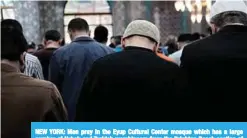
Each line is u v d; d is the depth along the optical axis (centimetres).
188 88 183
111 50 345
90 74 187
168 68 182
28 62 313
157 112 180
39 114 168
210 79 189
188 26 1582
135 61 183
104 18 1644
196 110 191
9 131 166
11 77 171
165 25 1593
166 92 179
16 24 221
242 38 192
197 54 192
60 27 1598
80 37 339
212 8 206
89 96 185
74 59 333
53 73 338
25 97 168
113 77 181
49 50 434
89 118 185
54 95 173
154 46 196
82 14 1659
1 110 166
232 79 187
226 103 188
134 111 180
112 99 181
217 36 196
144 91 178
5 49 171
